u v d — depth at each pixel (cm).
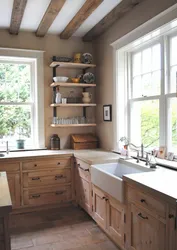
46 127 399
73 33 390
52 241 262
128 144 313
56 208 356
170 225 161
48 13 304
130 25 307
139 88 325
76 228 292
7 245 148
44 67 394
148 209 186
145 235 192
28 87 399
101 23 348
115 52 343
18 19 320
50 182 349
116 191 231
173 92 266
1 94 386
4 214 144
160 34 273
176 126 263
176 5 232
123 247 229
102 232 281
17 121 395
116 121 347
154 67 295
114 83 349
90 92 419
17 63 392
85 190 321
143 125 318
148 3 273
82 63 393
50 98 400
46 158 345
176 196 158
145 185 185
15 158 328
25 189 337
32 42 386
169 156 266
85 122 407
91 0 275
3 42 370
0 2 285
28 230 288
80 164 333
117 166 305
